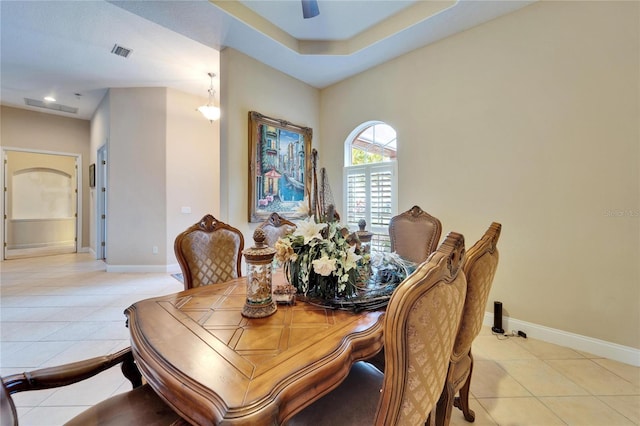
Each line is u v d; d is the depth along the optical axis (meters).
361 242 1.74
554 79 2.41
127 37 3.24
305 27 3.08
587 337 2.29
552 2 2.41
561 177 2.39
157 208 4.81
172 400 0.79
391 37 3.00
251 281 1.23
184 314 1.25
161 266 4.81
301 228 1.49
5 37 3.24
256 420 0.66
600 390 1.82
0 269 4.98
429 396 0.83
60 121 6.19
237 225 3.26
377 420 0.78
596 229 2.25
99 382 1.90
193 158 5.07
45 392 1.79
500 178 2.71
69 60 3.76
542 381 1.92
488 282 1.31
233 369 0.83
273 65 3.59
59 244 7.24
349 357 0.97
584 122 2.28
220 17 2.65
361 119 3.86
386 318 0.71
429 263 0.76
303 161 4.02
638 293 2.09
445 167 3.07
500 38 2.69
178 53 3.58
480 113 2.82
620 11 2.13
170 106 4.82
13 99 5.26
